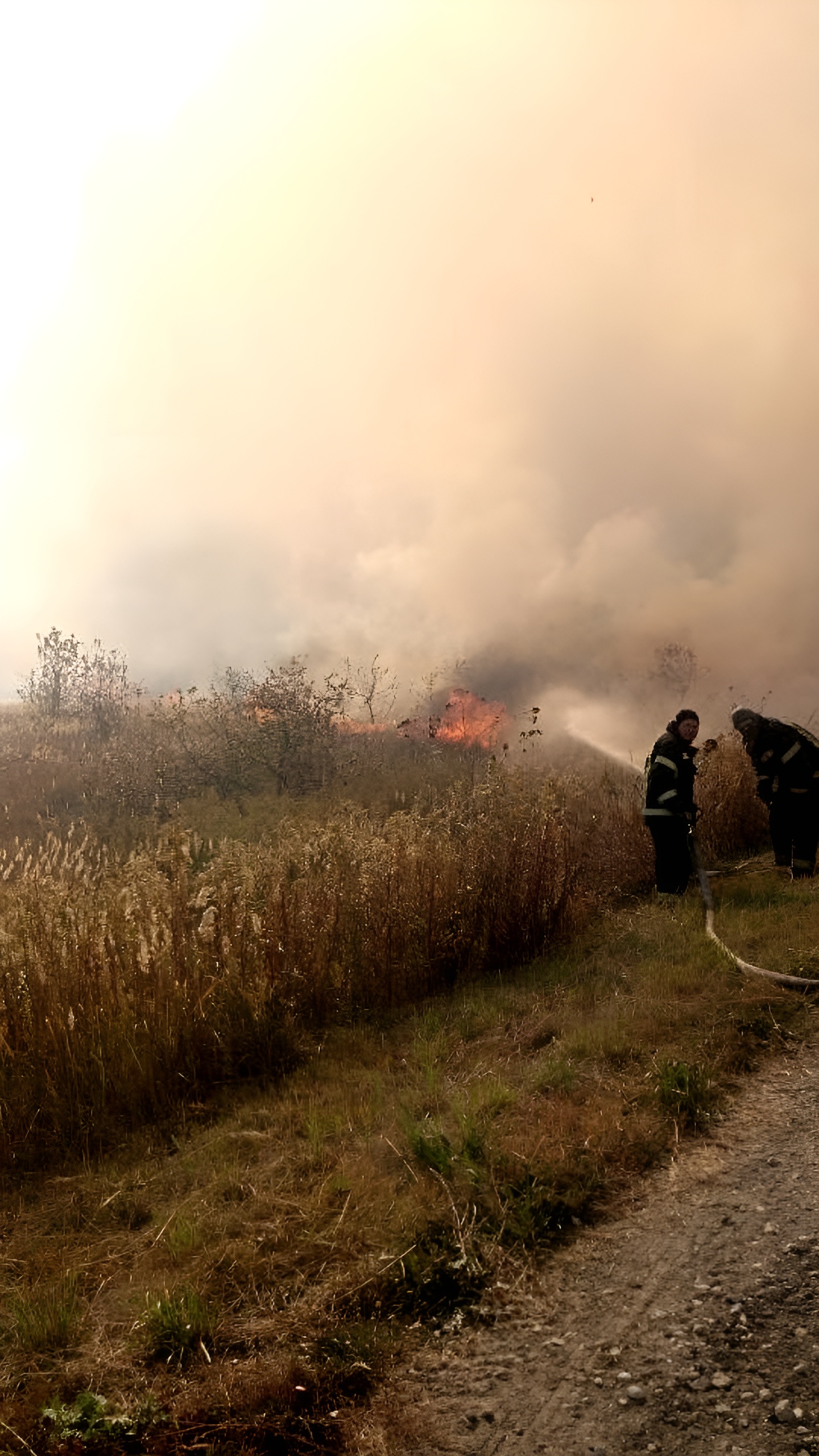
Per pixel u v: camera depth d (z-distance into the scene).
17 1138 4.72
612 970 6.30
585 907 7.57
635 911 7.77
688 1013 5.34
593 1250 3.50
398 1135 4.27
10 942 5.43
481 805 9.02
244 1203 3.94
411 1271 3.38
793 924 6.71
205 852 9.56
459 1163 3.93
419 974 6.41
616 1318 3.12
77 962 5.34
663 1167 3.99
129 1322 3.26
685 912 7.44
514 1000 5.98
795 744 8.27
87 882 6.45
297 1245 3.59
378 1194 3.83
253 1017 5.47
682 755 8.05
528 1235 3.55
